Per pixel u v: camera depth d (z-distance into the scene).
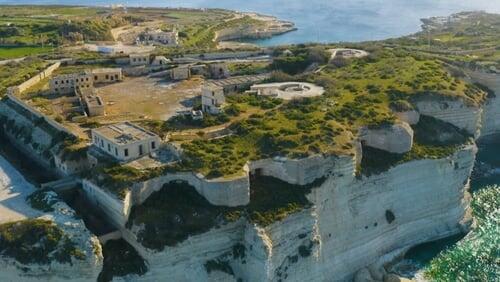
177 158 88.31
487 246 104.12
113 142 88.25
